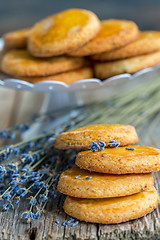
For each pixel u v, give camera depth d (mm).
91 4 990
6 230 320
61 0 988
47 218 328
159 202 339
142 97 517
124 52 439
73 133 351
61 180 333
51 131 406
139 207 321
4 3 952
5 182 353
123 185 321
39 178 342
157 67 442
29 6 967
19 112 505
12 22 969
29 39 459
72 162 375
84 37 433
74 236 314
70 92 496
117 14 992
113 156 325
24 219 328
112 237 314
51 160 375
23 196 347
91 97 518
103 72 445
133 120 455
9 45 503
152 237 316
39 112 505
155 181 366
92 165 327
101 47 435
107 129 350
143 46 442
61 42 428
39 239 314
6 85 423
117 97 516
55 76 435
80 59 448
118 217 317
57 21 459
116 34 438
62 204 341
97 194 319
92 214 318
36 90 429
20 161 356
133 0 969
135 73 441
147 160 325
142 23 984
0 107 519
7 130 427
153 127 472
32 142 391
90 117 445
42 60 439
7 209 330
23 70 429
